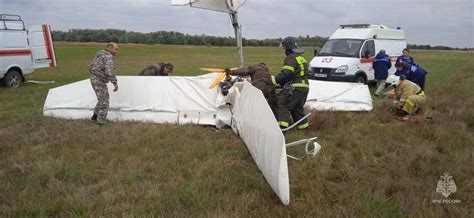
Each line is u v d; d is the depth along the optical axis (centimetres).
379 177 498
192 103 823
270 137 443
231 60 3525
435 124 782
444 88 1394
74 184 480
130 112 839
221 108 770
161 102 832
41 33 1523
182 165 542
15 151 604
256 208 411
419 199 431
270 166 437
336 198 439
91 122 804
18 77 1438
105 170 522
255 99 539
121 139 671
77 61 3145
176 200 426
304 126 718
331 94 938
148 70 955
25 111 933
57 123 797
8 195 447
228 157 577
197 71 2275
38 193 450
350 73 1351
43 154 589
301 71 684
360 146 627
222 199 431
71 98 873
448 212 411
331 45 1473
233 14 847
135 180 489
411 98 853
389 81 933
